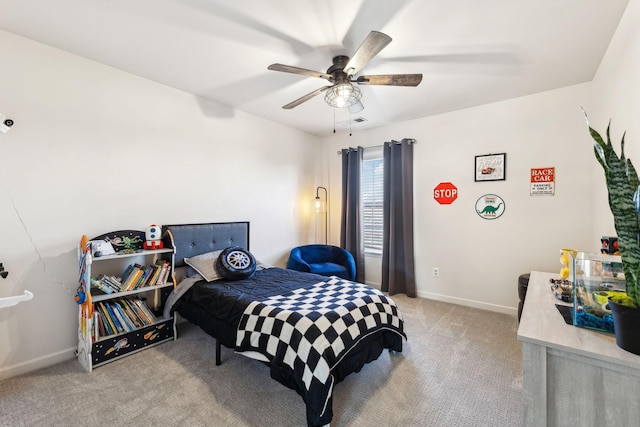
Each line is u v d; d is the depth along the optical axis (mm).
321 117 3822
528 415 1054
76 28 1974
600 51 2191
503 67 2451
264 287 2510
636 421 896
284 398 1803
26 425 1567
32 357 2111
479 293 3406
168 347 2459
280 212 4168
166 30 1990
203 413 1662
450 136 3570
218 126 3342
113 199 2529
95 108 2418
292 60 2367
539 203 3018
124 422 1588
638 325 903
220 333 2154
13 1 1703
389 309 2211
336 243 4746
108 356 2191
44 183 2170
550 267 2975
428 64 2393
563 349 985
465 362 2205
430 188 3736
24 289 2086
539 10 1746
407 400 1773
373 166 4379
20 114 2066
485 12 1765
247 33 2014
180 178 3004
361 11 1768
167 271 2639
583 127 2770
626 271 976
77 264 2324
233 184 3523
